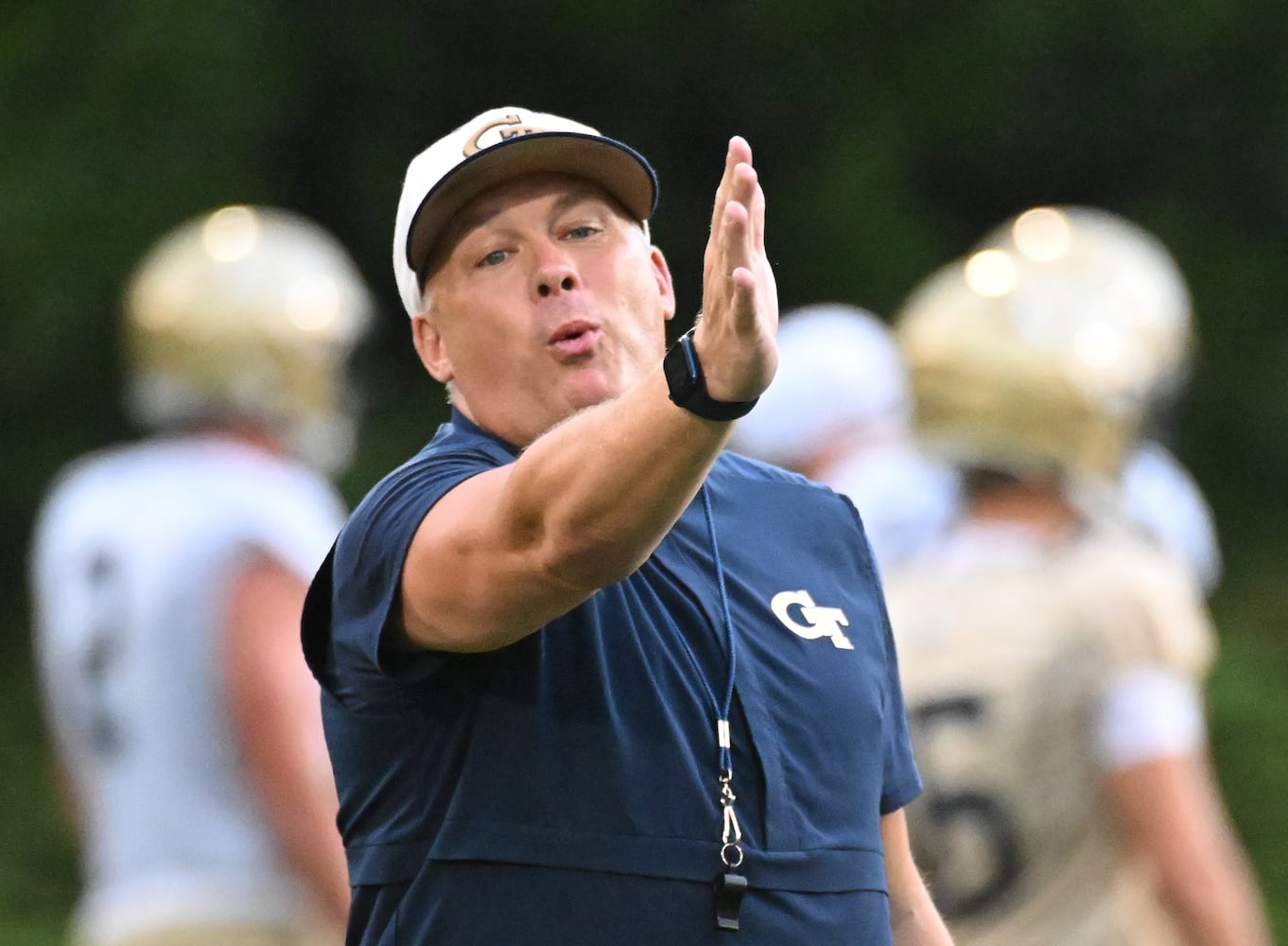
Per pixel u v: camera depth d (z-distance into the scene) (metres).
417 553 9.02
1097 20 52.81
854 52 52.59
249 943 17.41
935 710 15.43
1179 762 15.11
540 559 8.60
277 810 17.52
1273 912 40.56
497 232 9.83
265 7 49.00
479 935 9.19
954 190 53.41
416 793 9.48
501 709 9.34
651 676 9.49
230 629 17.67
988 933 15.20
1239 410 52.06
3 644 47.53
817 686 9.85
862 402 22.25
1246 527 51.34
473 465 9.55
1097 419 16.41
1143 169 53.94
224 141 48.06
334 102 50.44
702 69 52.16
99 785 18.16
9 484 47.47
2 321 47.16
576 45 51.53
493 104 51.47
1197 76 53.47
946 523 16.62
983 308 16.88
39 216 47.03
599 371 9.73
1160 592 15.45
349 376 19.81
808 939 9.42
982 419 16.36
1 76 47.78
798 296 49.84
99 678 18.06
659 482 8.36
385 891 9.53
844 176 50.59
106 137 47.53
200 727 17.61
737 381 8.24
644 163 9.95
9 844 44.06
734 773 9.48
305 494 18.44
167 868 17.61
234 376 18.75
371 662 9.33
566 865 9.19
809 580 10.22
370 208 50.38
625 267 9.94
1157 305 17.31
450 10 50.97
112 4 48.22
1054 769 15.25
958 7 52.84
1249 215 54.06
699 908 9.24
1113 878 15.21
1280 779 43.06
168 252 19.64
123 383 47.41
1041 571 15.65
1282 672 46.09
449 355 9.99
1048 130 53.25
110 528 18.17
